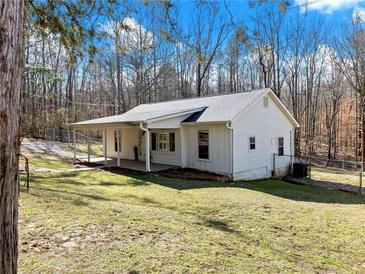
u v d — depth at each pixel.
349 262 4.40
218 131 13.26
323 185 13.11
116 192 8.73
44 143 23.42
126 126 14.24
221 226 5.73
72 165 15.18
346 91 30.73
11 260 1.74
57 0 4.87
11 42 1.66
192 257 4.11
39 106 22.80
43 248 4.21
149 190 9.38
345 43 24.34
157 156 15.96
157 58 26.09
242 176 13.27
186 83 29.59
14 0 1.67
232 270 3.79
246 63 27.53
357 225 6.32
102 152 22.20
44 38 5.68
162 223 5.58
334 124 28.84
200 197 8.52
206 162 13.79
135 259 3.97
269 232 5.56
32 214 5.64
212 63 26.28
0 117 1.62
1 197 1.67
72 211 6.00
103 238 4.67
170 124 13.80
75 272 3.55
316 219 6.66
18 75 1.72
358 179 14.88
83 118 29.08
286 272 3.84
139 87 26.92
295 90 26.92
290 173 15.79
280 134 15.44
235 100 14.38
